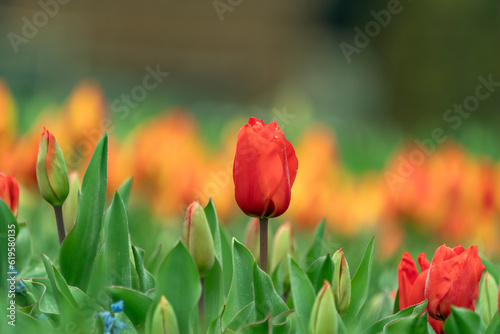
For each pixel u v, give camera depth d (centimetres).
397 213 498
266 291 197
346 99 2323
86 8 2642
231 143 603
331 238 469
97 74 2305
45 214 416
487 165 532
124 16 2709
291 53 2866
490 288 219
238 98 2805
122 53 2711
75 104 473
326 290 172
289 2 2906
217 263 211
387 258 443
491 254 479
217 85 2788
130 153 507
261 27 2873
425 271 202
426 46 1467
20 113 1004
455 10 1434
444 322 196
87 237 205
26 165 400
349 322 214
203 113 1506
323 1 2931
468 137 1022
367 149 1092
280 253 243
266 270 213
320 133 540
